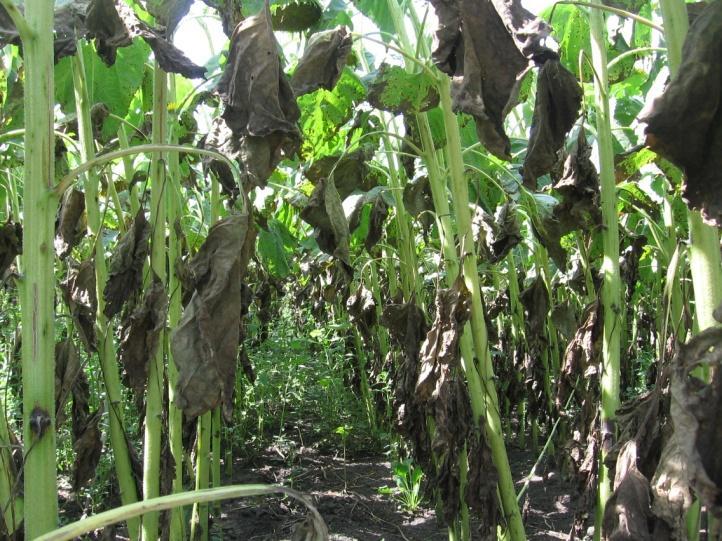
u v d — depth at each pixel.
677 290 2.36
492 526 1.97
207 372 1.23
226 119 1.40
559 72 1.40
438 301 1.93
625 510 1.30
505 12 1.17
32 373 1.09
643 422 1.37
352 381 5.07
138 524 1.83
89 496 3.13
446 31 1.25
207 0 1.65
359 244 3.82
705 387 0.98
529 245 4.29
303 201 3.54
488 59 1.20
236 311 1.24
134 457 1.83
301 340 4.97
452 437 1.95
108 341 1.80
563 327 2.65
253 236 1.30
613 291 1.84
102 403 1.83
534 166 1.44
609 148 1.87
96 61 2.14
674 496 1.14
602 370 1.87
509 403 4.48
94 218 1.82
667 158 0.96
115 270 1.70
